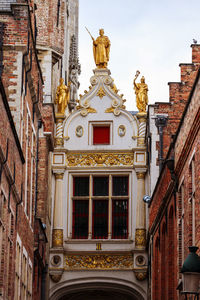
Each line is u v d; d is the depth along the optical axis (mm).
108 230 38969
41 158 35656
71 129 40000
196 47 34781
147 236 36844
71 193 39406
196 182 19953
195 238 20375
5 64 24328
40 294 34938
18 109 24000
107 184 39688
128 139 39594
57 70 40750
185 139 21609
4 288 20672
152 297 33344
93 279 38094
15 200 22906
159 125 34812
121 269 38000
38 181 35500
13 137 21188
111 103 40156
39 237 31531
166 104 35094
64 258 38344
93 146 39656
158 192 29750
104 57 40938
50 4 39438
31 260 28656
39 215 35094
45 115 36000
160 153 34688
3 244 20516
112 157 39531
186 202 21922
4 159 19391
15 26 24594
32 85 26594
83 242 38469
